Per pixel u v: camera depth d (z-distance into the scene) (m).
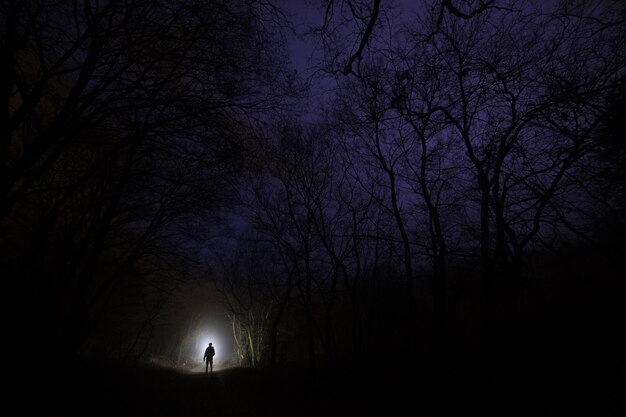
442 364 10.06
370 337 14.20
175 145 9.52
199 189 11.38
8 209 7.20
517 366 8.17
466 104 9.88
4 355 7.96
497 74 9.25
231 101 9.03
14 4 6.95
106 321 17.42
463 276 11.40
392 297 14.91
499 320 10.68
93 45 7.24
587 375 6.90
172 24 8.09
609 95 7.27
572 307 8.82
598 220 8.18
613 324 7.78
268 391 13.80
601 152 7.66
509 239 9.27
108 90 7.77
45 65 7.74
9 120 7.05
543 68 9.02
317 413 9.74
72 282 10.99
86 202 11.10
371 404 9.61
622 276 8.15
